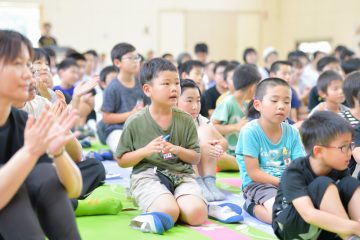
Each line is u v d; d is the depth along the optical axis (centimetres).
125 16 1002
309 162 183
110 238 200
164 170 237
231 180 316
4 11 925
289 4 1075
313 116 183
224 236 207
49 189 148
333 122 175
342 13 974
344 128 174
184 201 223
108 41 995
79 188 156
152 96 236
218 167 340
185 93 285
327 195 169
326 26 1007
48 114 138
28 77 148
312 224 174
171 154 237
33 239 141
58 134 141
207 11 1046
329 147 175
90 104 479
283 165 241
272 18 1090
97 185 240
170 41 1030
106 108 394
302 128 184
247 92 342
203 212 222
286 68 422
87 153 392
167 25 1027
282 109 233
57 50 723
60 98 208
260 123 242
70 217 150
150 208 222
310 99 434
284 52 1094
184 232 211
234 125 331
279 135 242
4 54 144
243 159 243
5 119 155
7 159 156
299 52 665
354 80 265
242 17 1069
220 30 1058
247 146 237
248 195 240
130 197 260
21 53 146
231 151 345
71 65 446
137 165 239
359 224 164
